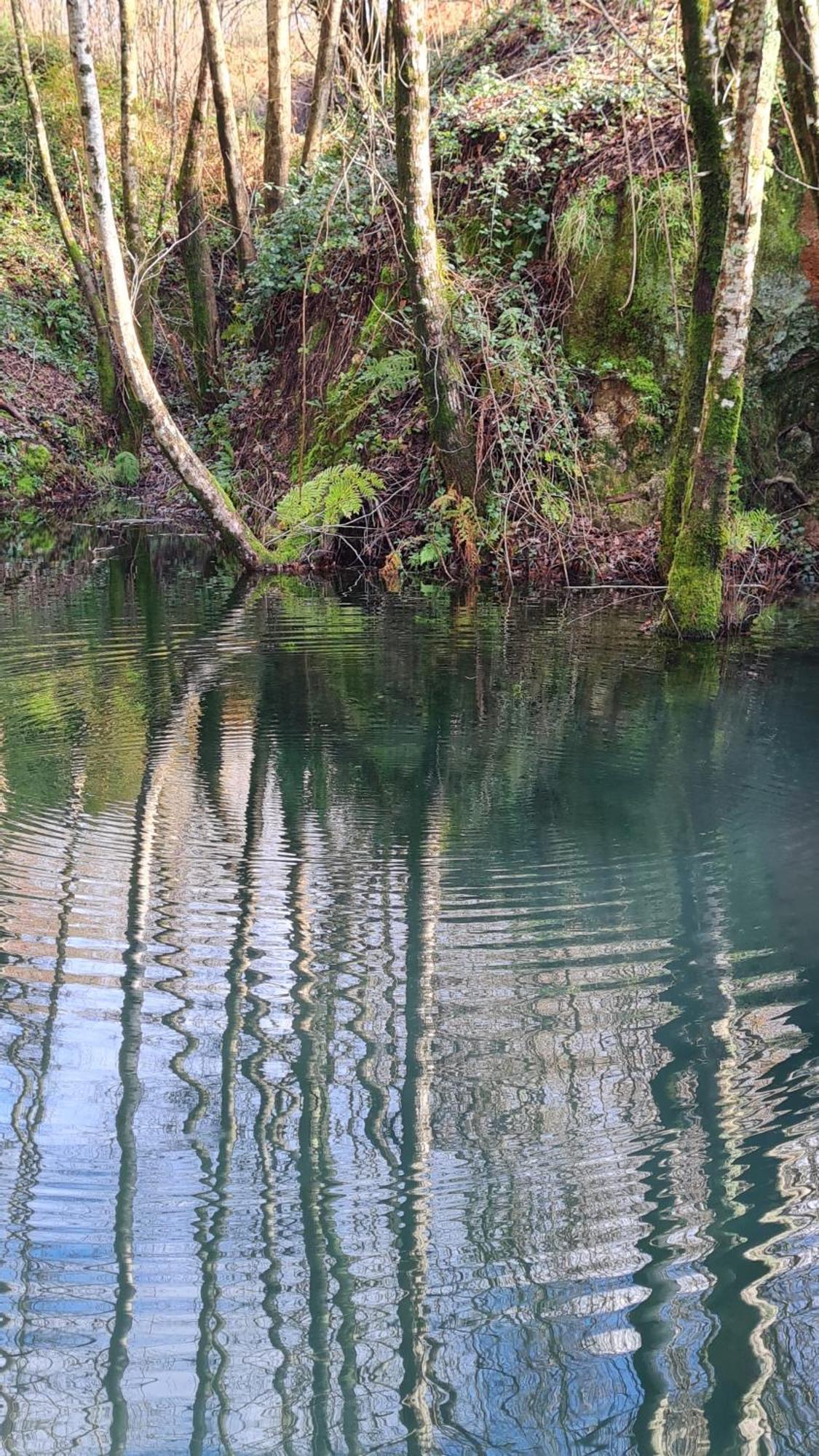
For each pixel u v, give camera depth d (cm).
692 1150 306
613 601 1037
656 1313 257
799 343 1084
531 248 1270
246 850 498
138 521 1589
